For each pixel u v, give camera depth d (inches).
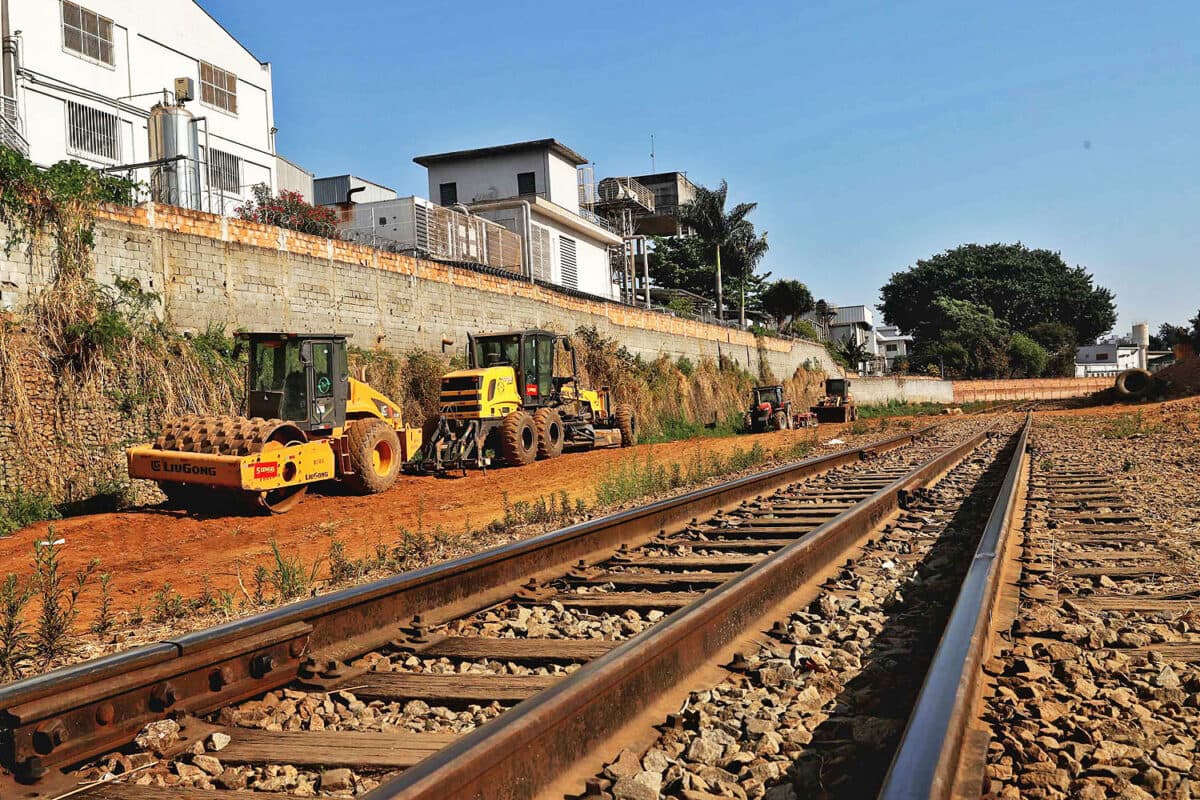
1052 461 669.9
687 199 2800.2
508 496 583.5
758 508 431.5
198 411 647.8
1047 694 163.0
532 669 194.9
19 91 885.2
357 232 1258.0
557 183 1822.1
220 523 510.6
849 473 611.5
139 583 354.9
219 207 1109.7
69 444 576.7
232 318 722.8
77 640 253.1
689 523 391.9
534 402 856.9
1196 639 203.0
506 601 252.1
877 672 183.9
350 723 164.1
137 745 149.8
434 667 195.5
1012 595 236.8
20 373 560.7
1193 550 307.6
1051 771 129.5
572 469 738.8
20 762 138.1
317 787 137.3
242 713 165.0
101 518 523.5
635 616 238.1
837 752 143.6
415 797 102.1
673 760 142.8
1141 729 148.6
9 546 459.5
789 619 228.2
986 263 4601.4
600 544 320.2
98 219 623.8
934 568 288.4
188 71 1111.0
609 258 2031.3
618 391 1277.1
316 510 551.8
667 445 1059.3
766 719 157.2
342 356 631.2
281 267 772.6
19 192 580.1
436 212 1402.6
